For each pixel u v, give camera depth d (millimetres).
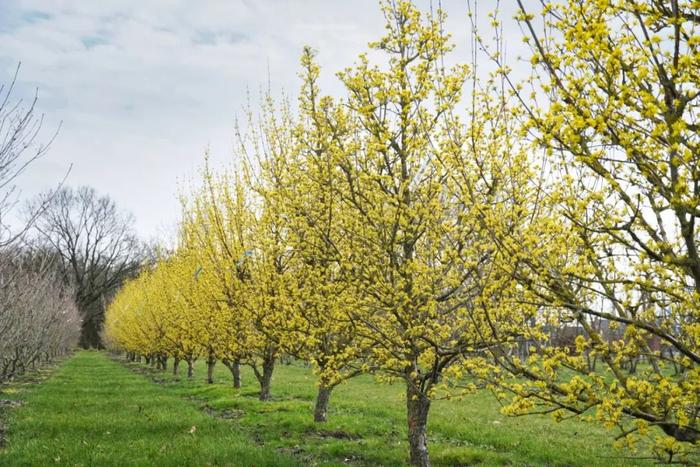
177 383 29078
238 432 14227
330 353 12703
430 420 17281
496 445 14102
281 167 12609
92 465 10641
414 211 9109
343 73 10039
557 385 5832
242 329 17844
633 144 4688
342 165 9844
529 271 5895
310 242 11203
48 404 19000
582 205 4973
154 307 33406
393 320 9656
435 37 9703
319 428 14805
